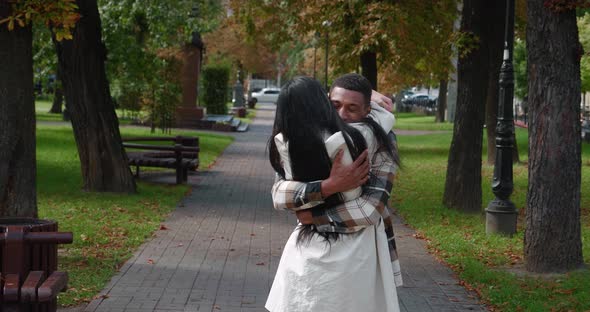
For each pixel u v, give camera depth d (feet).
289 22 78.89
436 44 73.61
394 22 62.59
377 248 12.36
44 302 17.94
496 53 59.82
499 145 37.14
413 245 35.58
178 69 104.63
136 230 36.52
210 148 88.89
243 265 30.09
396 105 240.12
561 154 27.68
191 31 85.05
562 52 27.04
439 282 27.84
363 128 12.09
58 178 55.47
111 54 87.45
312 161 11.93
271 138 12.33
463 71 45.27
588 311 22.99
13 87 27.73
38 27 75.20
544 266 28.09
